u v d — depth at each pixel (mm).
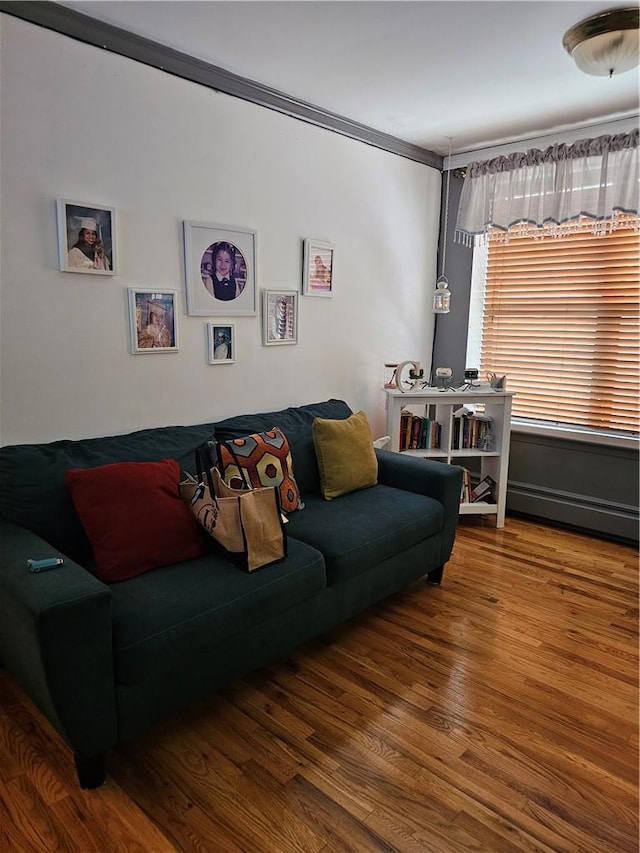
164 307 2582
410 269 3967
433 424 3676
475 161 3826
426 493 2906
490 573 3066
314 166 3176
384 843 1500
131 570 1917
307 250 3203
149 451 2363
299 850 1476
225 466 2385
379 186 3602
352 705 2027
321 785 1680
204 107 2613
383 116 3219
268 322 3072
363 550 2355
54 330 2242
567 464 3621
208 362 2814
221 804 1609
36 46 2064
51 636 1461
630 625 2566
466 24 2186
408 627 2535
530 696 2082
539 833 1538
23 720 1930
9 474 2004
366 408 3830
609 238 3461
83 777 1643
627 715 1993
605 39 2158
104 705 1600
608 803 1636
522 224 3711
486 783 1697
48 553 1757
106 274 2350
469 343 4129
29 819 1553
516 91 2838
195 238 2652
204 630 1772
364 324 3697
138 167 2418
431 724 1938
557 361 3760
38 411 2234
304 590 2107
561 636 2473
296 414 3111
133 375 2521
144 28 2248
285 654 2191
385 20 2160
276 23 2195
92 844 1484
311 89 2846
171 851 1469
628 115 3129
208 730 1902
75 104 2191
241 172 2818
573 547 3410
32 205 2123
